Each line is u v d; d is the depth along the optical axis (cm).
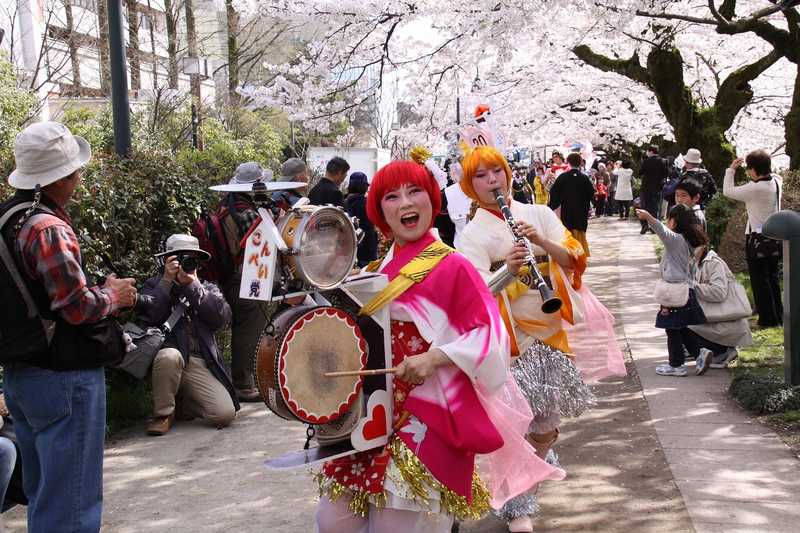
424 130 1430
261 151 1950
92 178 629
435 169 286
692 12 1371
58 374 307
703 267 653
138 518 421
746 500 405
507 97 1559
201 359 587
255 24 1914
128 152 727
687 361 703
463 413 262
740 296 651
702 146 1281
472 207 397
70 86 1823
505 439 300
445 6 1118
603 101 1947
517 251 329
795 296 545
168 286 576
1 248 300
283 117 2772
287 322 253
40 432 312
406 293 269
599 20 1082
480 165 368
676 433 511
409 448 261
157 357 563
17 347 301
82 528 313
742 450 475
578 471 457
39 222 302
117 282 319
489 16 1055
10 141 1098
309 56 1292
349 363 257
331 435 265
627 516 393
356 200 909
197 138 1581
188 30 1722
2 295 300
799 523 377
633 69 1341
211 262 630
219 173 1120
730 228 1111
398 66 1227
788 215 546
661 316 652
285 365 246
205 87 2372
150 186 695
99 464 321
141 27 2012
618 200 2403
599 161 2944
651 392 607
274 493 451
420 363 254
